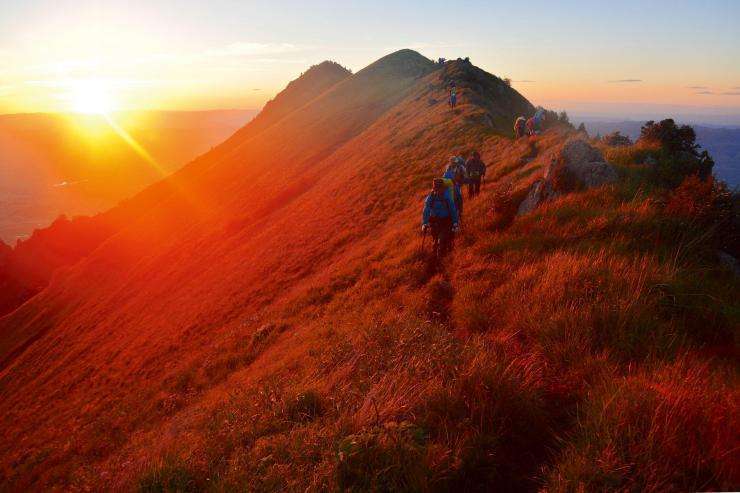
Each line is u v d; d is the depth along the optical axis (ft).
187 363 46.39
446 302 22.74
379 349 16.19
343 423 11.08
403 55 325.42
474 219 34.24
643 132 41.19
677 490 7.97
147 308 112.98
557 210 27.40
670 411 9.30
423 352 14.33
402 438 9.79
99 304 156.56
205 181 273.33
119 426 39.01
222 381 35.32
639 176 30.78
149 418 36.81
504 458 9.90
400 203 73.15
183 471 11.00
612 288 15.89
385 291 30.91
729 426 8.92
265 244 100.22
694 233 20.45
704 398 9.80
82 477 17.02
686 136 38.88
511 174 49.62
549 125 84.69
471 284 21.54
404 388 12.06
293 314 41.29
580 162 30.81
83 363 92.43
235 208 184.55
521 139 70.59
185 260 142.61
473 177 45.50
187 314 79.41
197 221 203.31
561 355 13.37
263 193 187.62
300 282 60.80
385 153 110.22
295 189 157.69
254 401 15.58
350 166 133.59
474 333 16.71
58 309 191.93
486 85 164.55
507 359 13.32
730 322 14.05
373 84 293.02
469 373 11.84
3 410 92.17
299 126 286.05
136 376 60.54
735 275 18.24
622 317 14.06
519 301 17.31
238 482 10.02
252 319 48.75
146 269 158.71
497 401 10.90
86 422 51.13
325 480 9.30
